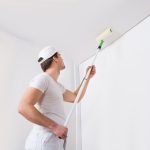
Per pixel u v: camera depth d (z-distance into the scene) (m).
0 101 1.55
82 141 1.87
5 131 1.50
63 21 1.58
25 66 1.77
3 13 1.53
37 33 1.75
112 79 1.66
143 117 1.29
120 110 1.49
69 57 2.10
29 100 1.06
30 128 1.61
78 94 1.42
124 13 1.43
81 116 1.97
